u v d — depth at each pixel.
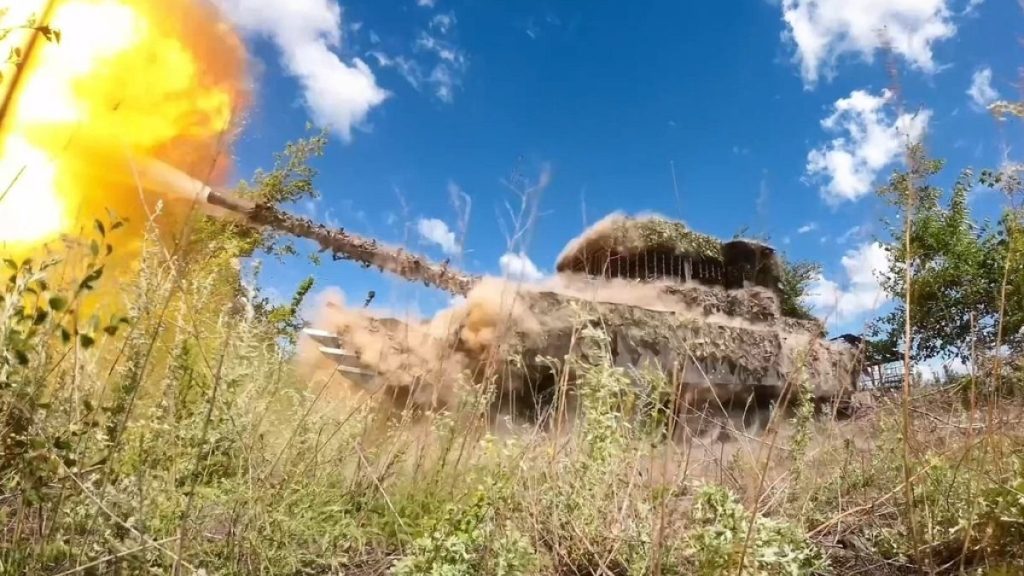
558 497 2.97
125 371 2.31
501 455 3.04
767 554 2.36
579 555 2.70
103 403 2.38
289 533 2.75
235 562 2.47
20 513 2.15
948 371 4.05
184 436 2.60
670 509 2.72
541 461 3.17
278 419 3.41
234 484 2.75
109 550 2.10
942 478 3.12
